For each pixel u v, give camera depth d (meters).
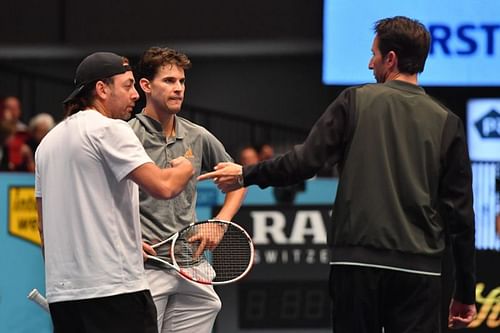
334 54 32.44
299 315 19.50
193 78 41.22
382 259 9.88
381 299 10.06
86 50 37.97
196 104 41.22
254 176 10.21
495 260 20.41
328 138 10.06
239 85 41.16
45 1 37.19
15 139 28.08
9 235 18.95
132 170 10.14
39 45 37.22
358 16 32.28
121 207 10.36
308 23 36.41
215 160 12.46
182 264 11.88
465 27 31.95
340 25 32.41
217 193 19.06
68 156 10.32
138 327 10.36
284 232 19.48
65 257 10.30
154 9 36.84
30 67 40.59
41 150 10.60
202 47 37.84
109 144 10.21
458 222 10.11
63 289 10.29
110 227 10.25
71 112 10.78
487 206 24.83
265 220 19.45
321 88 41.06
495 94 33.84
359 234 9.92
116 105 10.74
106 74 10.66
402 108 10.09
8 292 18.95
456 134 10.10
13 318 18.92
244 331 19.45
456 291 10.44
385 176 9.94
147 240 11.76
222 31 36.69
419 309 10.00
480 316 20.05
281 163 10.06
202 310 12.22
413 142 10.02
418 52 10.25
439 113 10.13
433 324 10.09
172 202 11.91
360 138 10.03
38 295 11.83
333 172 25.75
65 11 37.16
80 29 37.03
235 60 41.09
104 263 10.21
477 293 20.25
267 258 19.47
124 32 36.94
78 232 10.25
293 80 41.16
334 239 10.13
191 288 12.03
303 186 19.52
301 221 19.48
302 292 19.48
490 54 31.95
